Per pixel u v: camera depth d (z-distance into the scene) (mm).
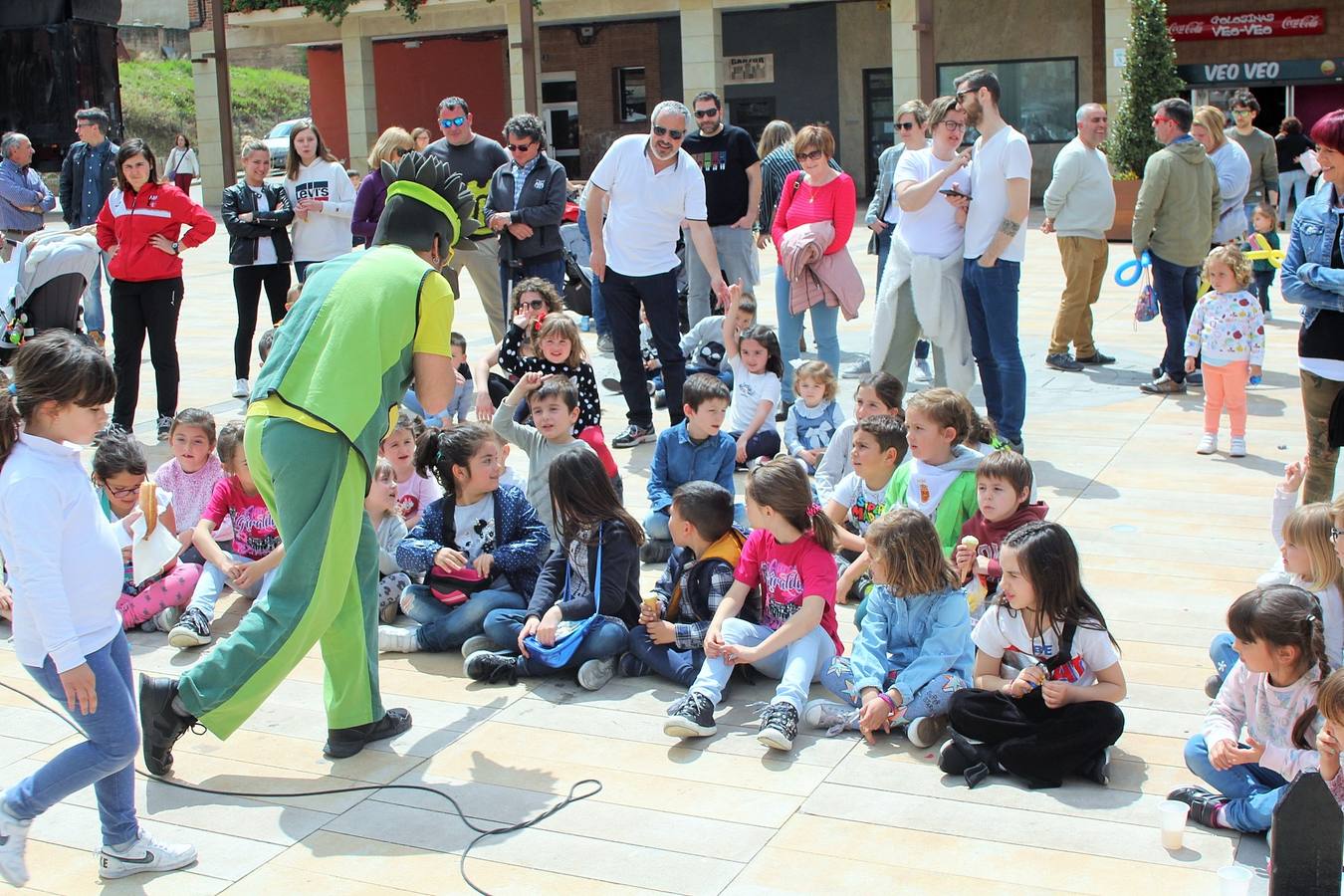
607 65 28703
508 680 4742
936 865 3461
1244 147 12031
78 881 3527
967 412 5043
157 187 8031
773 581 4520
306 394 3918
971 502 4961
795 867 3471
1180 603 5191
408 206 4258
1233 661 4227
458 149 9273
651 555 5945
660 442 5988
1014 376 7086
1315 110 23672
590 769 4070
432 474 5762
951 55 25203
